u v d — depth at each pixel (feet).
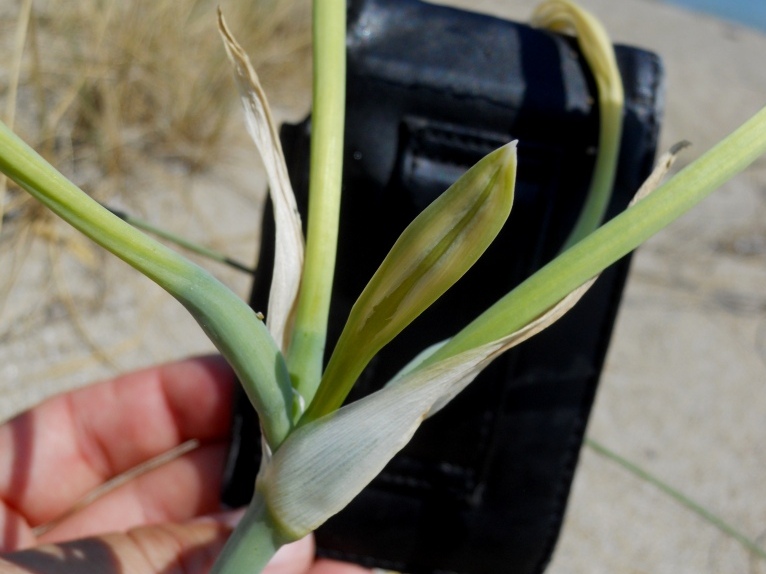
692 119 1.95
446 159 0.54
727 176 0.31
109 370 1.01
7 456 0.69
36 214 1.11
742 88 2.23
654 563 0.96
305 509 0.37
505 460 0.61
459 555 0.62
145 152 1.30
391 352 0.57
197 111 1.32
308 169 0.52
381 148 0.54
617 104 0.51
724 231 1.54
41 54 1.26
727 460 1.09
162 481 0.73
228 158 1.36
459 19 0.56
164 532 0.59
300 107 1.52
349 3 0.54
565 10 0.56
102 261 1.13
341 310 0.55
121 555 0.55
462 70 0.54
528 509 0.61
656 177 0.35
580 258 0.32
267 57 1.48
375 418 0.34
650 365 1.22
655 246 1.48
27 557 0.50
